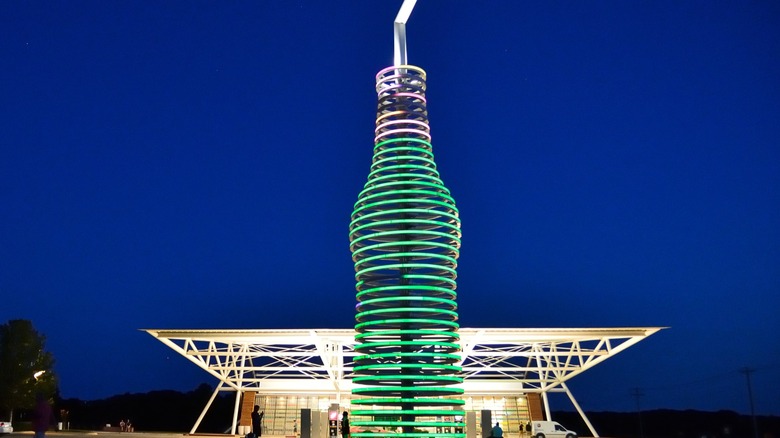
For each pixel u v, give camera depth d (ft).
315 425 112.47
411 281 91.91
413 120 96.73
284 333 216.95
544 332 216.33
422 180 94.84
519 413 250.37
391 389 88.69
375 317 92.48
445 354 89.56
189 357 233.14
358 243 95.20
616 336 218.38
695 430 371.15
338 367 230.68
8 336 258.16
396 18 100.53
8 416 268.00
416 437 86.84
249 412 247.70
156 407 400.26
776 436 305.32
